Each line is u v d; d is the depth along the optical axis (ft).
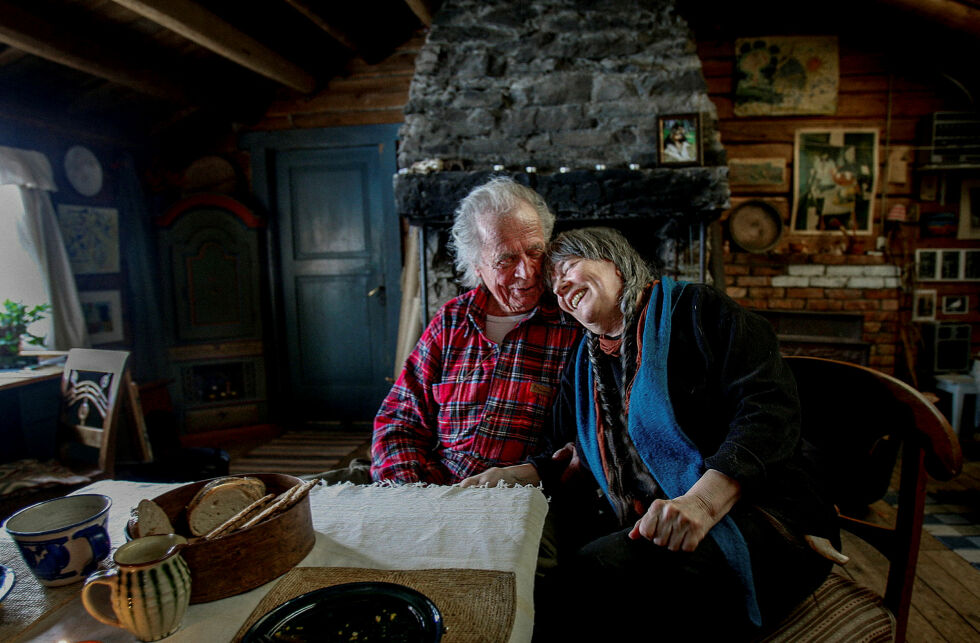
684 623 3.00
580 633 3.11
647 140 9.66
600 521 4.16
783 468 3.27
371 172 13.15
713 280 11.21
